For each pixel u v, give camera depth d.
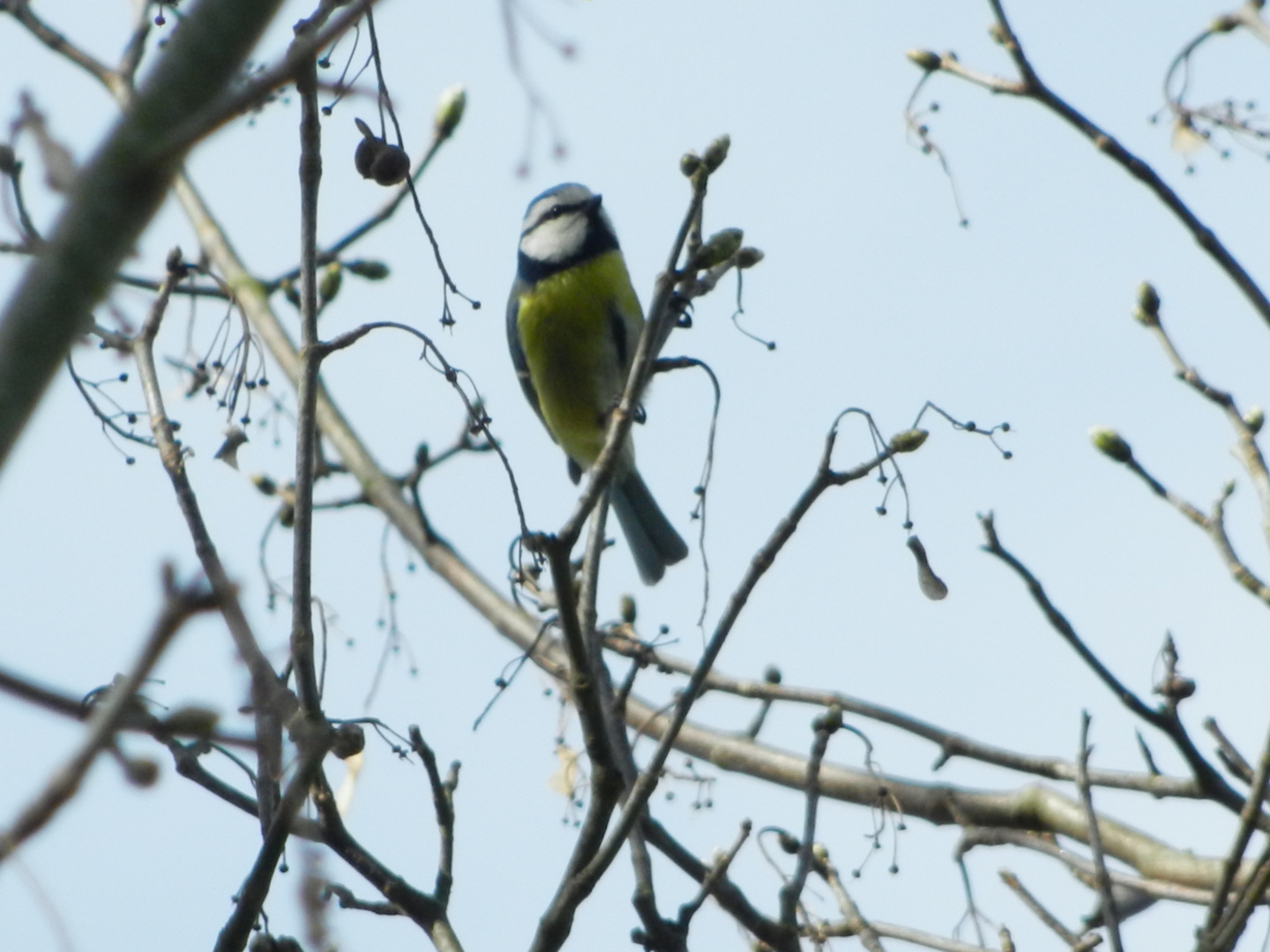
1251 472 8.20
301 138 6.22
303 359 6.31
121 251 2.96
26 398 2.90
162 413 6.82
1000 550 7.62
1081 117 9.06
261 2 3.07
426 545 11.48
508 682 6.79
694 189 6.45
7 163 4.41
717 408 7.57
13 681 2.58
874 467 6.57
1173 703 7.86
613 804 6.37
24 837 2.58
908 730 10.27
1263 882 6.53
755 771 10.69
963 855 9.49
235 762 6.18
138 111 2.99
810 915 8.16
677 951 6.68
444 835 6.50
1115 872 8.55
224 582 2.54
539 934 6.16
